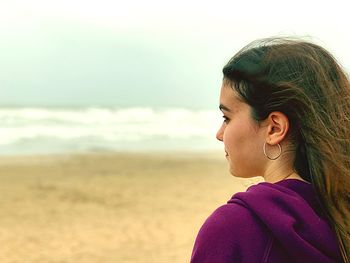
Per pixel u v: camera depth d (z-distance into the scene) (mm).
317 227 1152
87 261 7273
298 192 1207
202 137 35000
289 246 1109
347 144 1216
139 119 47188
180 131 38719
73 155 21984
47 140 29094
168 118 50500
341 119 1216
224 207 1187
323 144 1187
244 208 1165
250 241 1135
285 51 1245
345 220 1188
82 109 56000
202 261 1148
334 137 1195
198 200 11891
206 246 1151
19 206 11047
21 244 8125
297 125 1213
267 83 1211
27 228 9141
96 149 25266
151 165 18875
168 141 31641
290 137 1231
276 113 1212
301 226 1146
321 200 1202
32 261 7277
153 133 36438
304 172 1244
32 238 8492
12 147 25297
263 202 1149
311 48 1271
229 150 1292
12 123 37312
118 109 59688
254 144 1253
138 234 8797
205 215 10312
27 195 12359
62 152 23297
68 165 18281
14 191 12867
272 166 1247
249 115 1247
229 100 1275
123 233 8859
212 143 31062
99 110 55156
